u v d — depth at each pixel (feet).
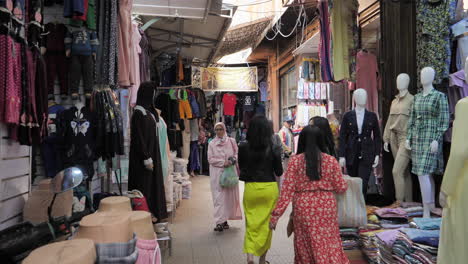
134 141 12.26
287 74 35.01
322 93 25.32
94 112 11.81
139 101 12.69
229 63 44.73
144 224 7.50
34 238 6.13
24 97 7.65
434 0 14.37
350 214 9.96
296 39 28.50
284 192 9.09
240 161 11.70
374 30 20.29
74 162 11.18
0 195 7.43
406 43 15.85
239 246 14.30
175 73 30.35
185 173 26.40
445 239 6.81
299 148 9.68
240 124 43.09
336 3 17.25
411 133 13.51
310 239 8.70
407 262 9.23
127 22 14.23
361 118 14.76
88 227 5.58
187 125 35.91
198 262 12.50
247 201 11.41
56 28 11.95
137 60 17.21
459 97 14.40
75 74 11.89
